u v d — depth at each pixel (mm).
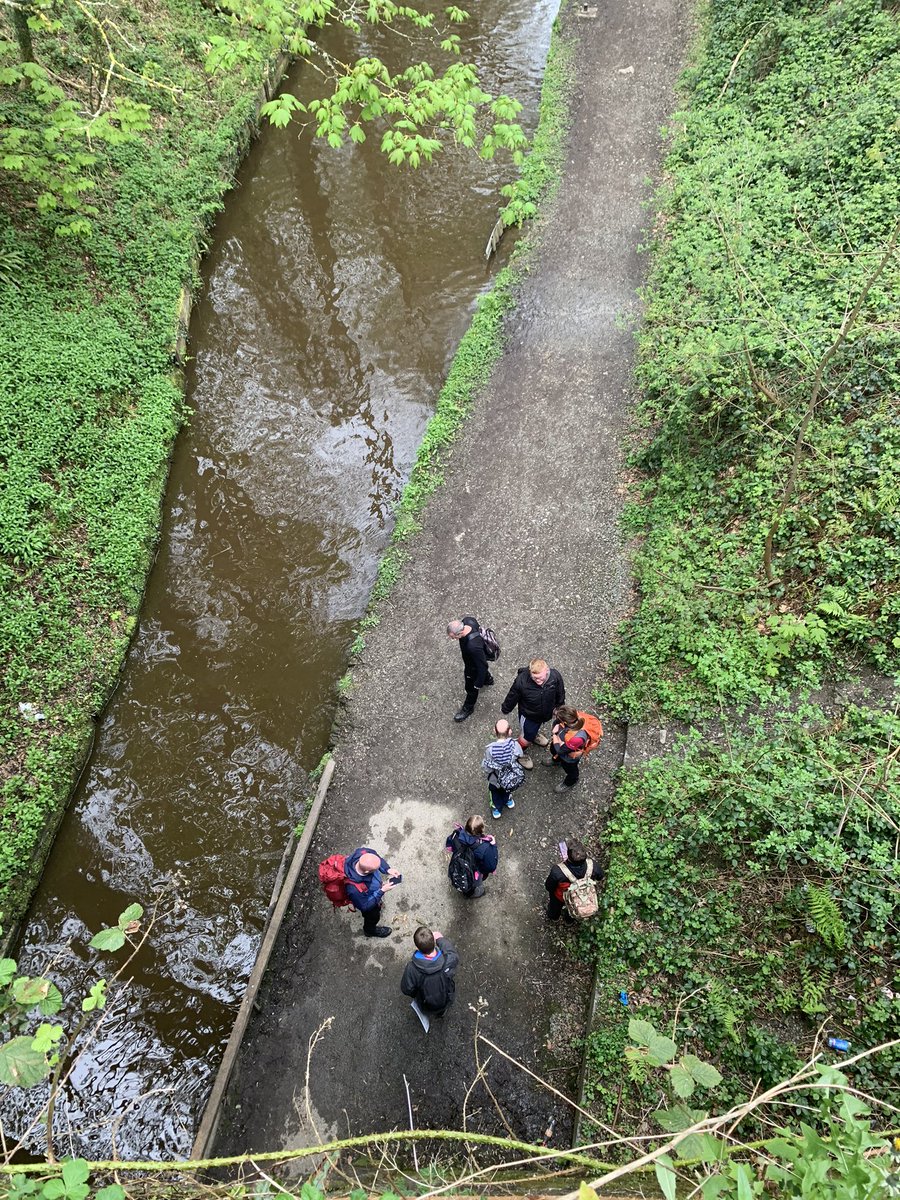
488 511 10828
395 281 14930
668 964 6535
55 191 12586
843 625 7602
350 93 7707
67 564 9789
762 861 6684
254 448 12383
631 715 8383
